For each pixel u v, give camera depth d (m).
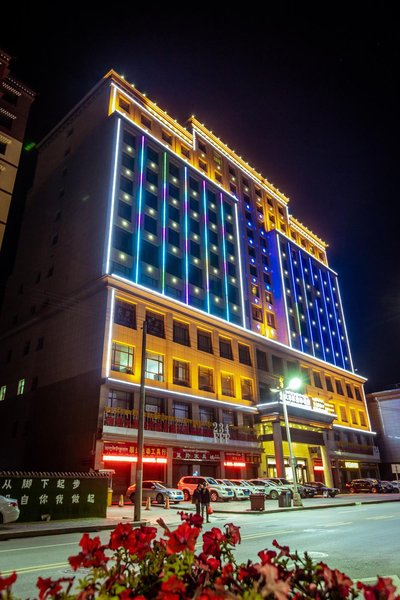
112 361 34.81
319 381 63.03
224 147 65.25
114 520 18.03
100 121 48.53
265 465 45.34
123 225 41.66
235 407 44.22
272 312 61.25
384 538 11.94
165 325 40.66
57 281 43.19
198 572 3.13
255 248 63.69
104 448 31.48
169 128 55.31
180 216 49.62
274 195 74.50
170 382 38.81
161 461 35.09
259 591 2.55
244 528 15.26
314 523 16.61
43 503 17.62
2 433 41.44
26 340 44.09
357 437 66.12
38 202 53.34
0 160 34.09
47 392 38.00
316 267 78.06
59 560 9.25
